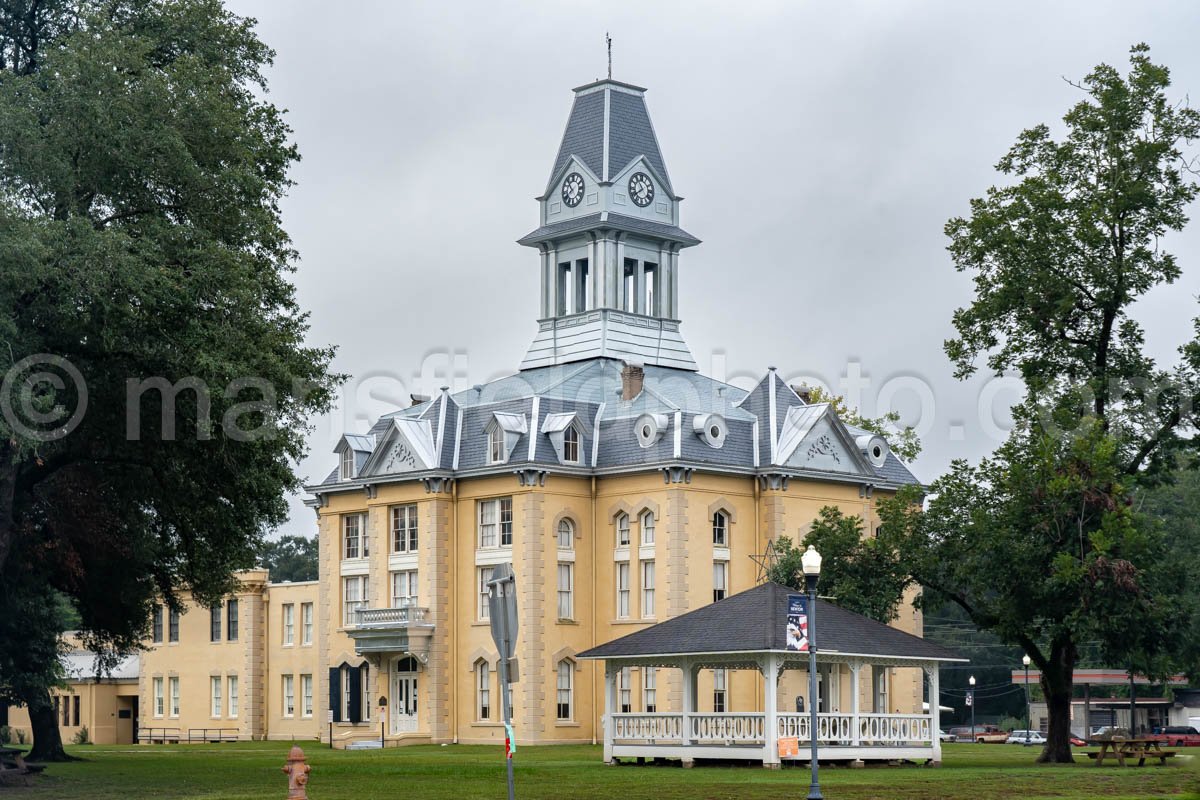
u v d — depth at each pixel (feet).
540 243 307.78
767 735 166.71
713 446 261.44
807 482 268.00
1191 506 328.08
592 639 266.16
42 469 164.96
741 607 172.76
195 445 158.92
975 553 181.98
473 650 268.82
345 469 293.23
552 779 150.20
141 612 201.46
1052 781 144.05
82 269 141.38
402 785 144.05
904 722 178.40
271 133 177.37
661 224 305.32
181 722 335.26
